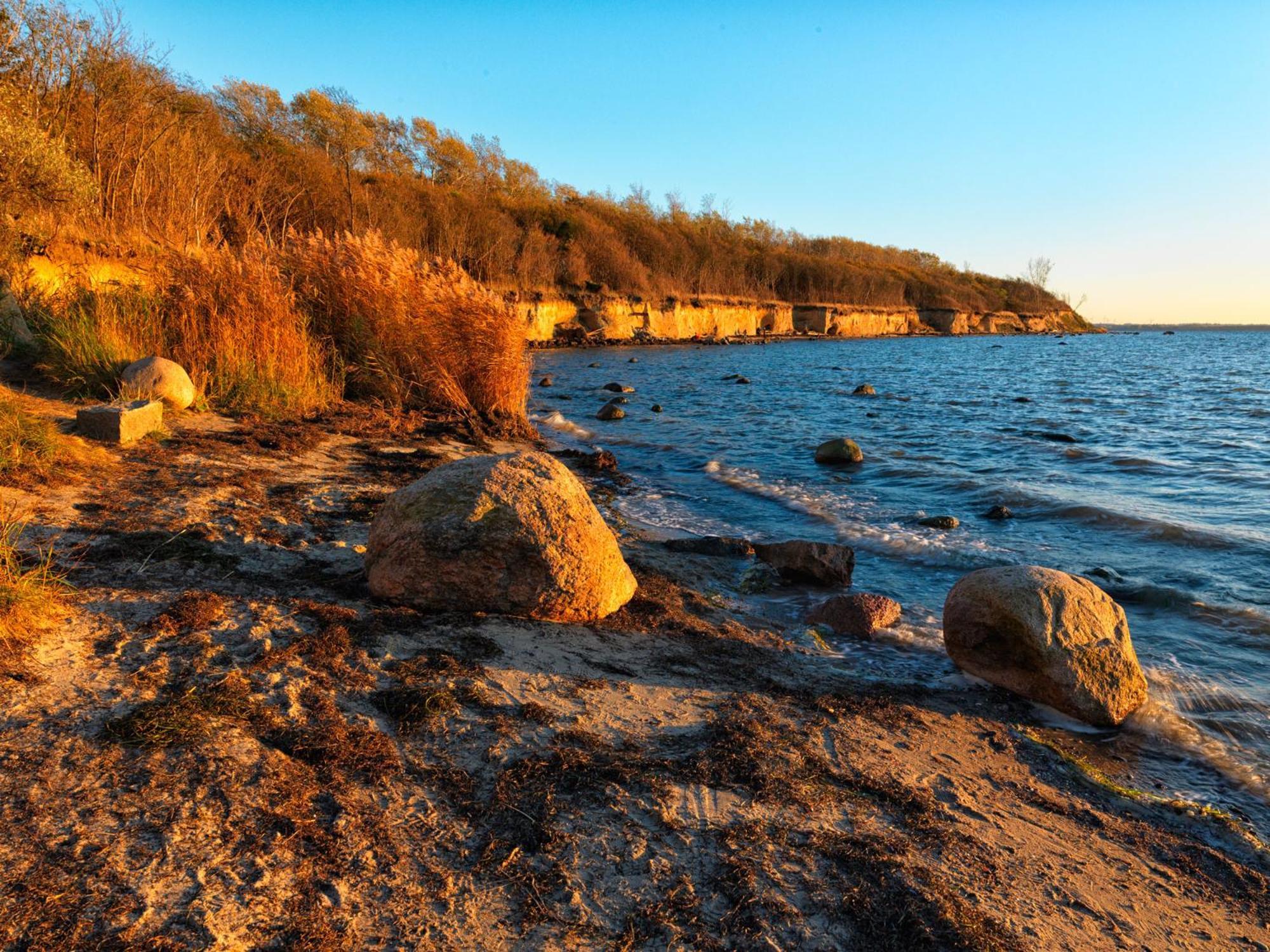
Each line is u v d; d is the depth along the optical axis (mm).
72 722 3514
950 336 89938
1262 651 6367
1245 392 29219
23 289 11219
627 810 3498
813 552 7828
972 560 8602
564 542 5484
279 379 11812
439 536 5273
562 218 59062
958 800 4062
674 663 5297
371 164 54625
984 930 2994
